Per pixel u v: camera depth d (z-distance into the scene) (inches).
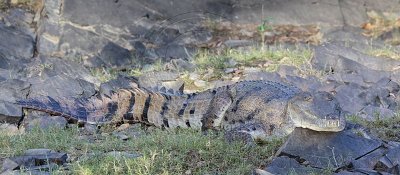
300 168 592.1
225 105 754.8
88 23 1125.1
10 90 855.1
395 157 608.1
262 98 724.0
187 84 936.3
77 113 797.9
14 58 1053.2
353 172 577.3
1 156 642.2
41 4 1172.5
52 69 969.5
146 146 660.7
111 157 620.1
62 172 594.2
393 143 657.6
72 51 1090.1
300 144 614.5
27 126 775.1
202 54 1075.9
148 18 1159.6
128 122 799.7
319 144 617.3
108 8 1146.7
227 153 632.4
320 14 1209.4
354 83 885.8
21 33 1114.7
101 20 1133.1
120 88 850.1
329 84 885.2
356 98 830.5
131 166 601.6
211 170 607.5
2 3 1174.3
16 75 969.5
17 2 1186.0
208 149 644.1
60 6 1130.0
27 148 666.8
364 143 624.4
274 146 657.6
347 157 611.5
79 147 678.5
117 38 1122.0
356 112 796.6
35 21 1161.4
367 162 605.6
